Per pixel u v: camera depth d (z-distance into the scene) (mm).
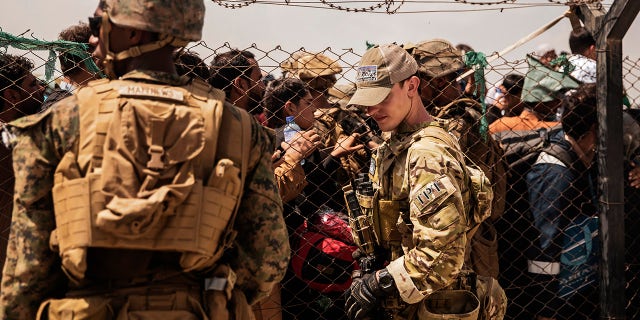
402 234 2869
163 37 2160
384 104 2912
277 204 2229
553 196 3775
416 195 2709
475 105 3727
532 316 3867
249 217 2193
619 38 3707
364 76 2949
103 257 2018
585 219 3803
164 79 2148
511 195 3895
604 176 3717
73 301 2008
